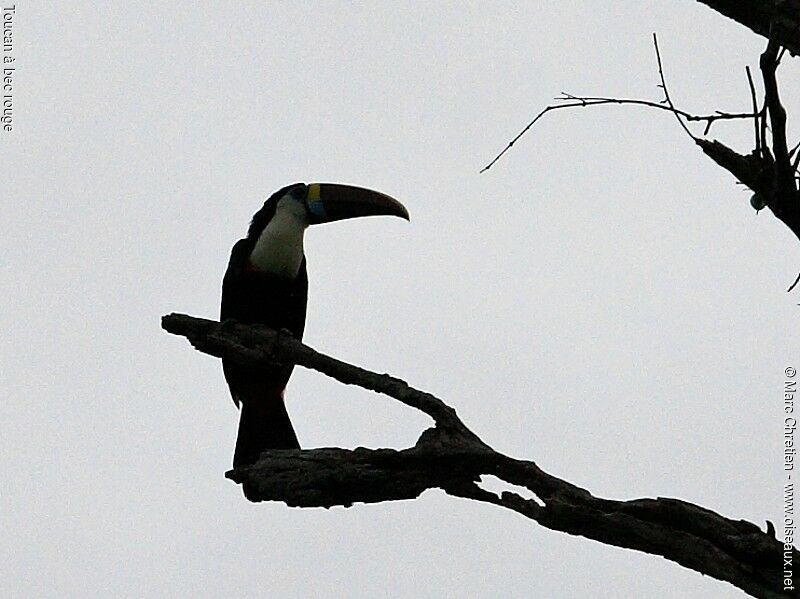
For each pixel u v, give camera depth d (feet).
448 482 32.12
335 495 32.50
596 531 30.07
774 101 27.89
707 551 28.68
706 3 30.94
